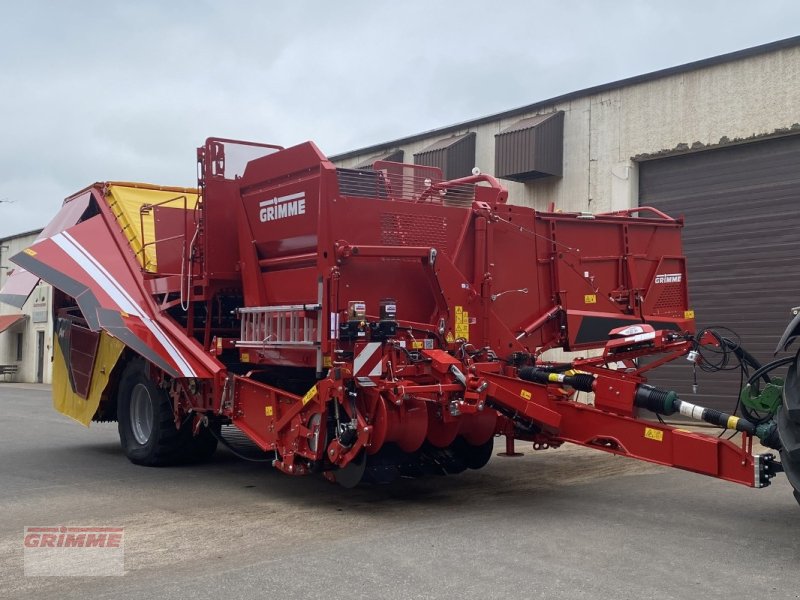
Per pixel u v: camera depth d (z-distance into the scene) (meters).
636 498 7.13
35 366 35.56
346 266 6.64
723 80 12.67
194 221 8.29
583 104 14.45
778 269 12.32
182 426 8.70
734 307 12.80
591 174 14.32
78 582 4.72
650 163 13.86
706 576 4.76
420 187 7.38
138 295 8.66
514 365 7.40
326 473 6.76
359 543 5.54
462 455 8.00
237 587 4.58
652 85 13.51
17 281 9.97
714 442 5.88
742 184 12.75
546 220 8.09
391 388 6.23
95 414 10.05
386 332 6.38
